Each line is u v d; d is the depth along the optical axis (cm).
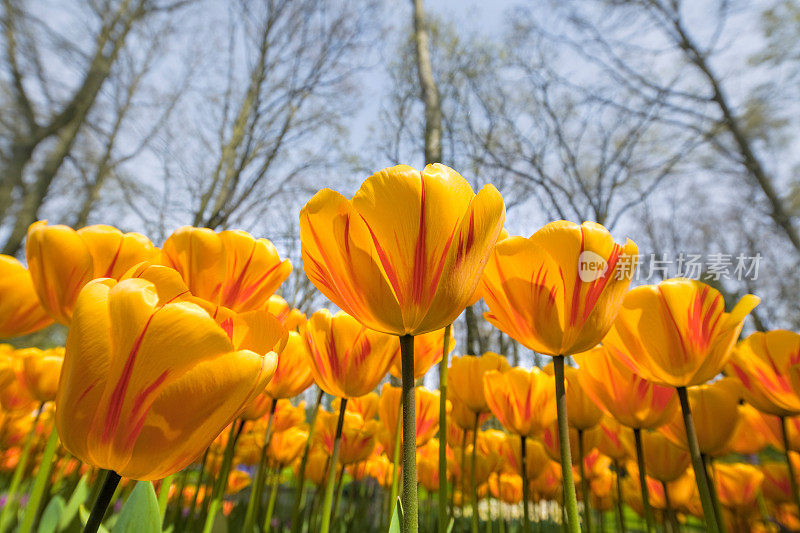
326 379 28
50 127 243
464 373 39
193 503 39
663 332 24
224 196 285
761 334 32
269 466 53
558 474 57
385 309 16
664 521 45
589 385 30
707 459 35
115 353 12
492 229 17
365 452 42
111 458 12
